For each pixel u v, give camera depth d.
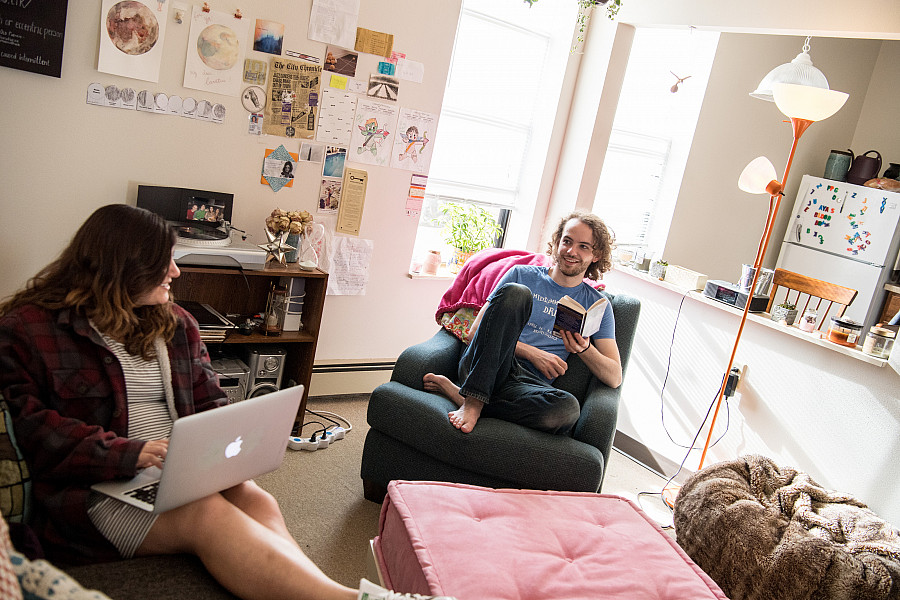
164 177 2.81
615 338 2.97
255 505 1.70
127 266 1.63
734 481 2.61
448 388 2.64
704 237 4.96
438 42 3.38
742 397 3.37
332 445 3.07
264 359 2.95
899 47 5.26
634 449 3.77
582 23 3.72
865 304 4.95
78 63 2.52
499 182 4.14
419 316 3.82
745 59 4.64
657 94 4.59
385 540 1.92
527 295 2.54
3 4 2.33
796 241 5.29
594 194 4.05
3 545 1.08
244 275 2.79
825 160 5.39
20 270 2.61
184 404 1.78
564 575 1.74
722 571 2.35
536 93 4.09
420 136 3.46
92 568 1.47
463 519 1.88
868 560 2.20
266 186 3.07
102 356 1.65
